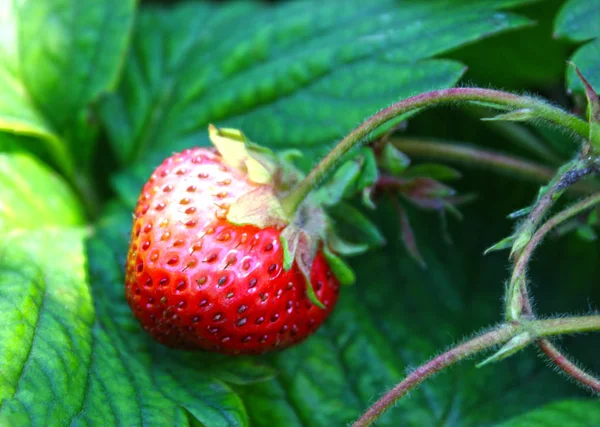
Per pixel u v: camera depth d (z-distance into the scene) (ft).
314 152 0.68
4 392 0.55
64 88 0.73
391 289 0.74
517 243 0.58
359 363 0.70
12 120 0.69
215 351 0.62
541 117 0.58
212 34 0.79
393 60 0.68
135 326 0.64
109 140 0.77
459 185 0.78
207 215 0.60
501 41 0.77
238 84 0.73
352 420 0.68
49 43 0.73
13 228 0.66
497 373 0.72
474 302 0.75
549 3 0.74
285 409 0.68
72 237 0.67
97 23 0.74
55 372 0.57
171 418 0.58
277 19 0.75
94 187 0.76
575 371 0.57
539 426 0.63
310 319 0.62
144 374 0.61
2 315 0.58
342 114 0.68
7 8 0.73
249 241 0.60
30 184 0.70
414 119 0.79
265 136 0.70
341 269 0.62
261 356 0.69
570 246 0.78
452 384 0.71
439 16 0.69
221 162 0.61
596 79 0.63
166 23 0.81
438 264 0.76
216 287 0.59
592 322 0.57
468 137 0.79
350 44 0.70
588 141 0.58
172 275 0.59
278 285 0.60
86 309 0.62
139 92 0.78
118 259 0.67
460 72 0.66
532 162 0.73
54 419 0.56
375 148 0.64
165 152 0.73
